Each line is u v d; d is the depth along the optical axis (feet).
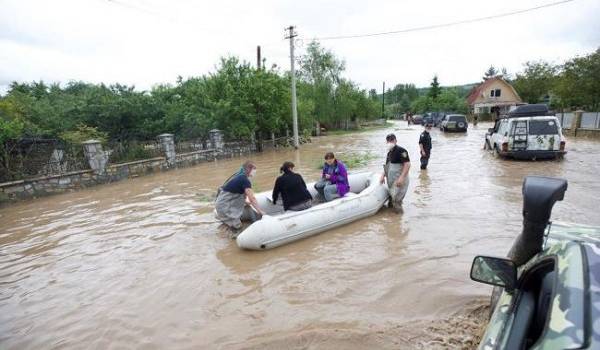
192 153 52.01
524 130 37.99
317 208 18.81
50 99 74.38
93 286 14.56
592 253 4.97
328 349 9.78
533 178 6.82
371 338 10.09
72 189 36.81
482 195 24.81
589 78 74.23
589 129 62.75
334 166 21.42
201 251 17.47
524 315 5.51
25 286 14.97
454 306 11.44
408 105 282.15
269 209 21.52
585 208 20.43
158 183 38.17
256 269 15.14
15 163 34.32
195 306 12.55
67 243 19.98
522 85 135.23
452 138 75.00
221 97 63.62
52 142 38.19
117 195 32.94
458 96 210.59
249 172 18.97
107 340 11.00
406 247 16.37
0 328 12.01
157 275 15.14
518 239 7.29
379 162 43.93
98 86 68.23
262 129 68.90
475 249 15.71
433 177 31.91
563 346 3.78
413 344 9.75
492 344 5.28
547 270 5.87
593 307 4.04
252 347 10.08
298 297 12.67
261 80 65.36
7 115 44.75
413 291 12.50
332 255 16.05
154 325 11.59
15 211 29.09
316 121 111.34
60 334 11.47
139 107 61.77
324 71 120.67
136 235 20.51
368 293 12.61
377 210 21.53
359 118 150.82
